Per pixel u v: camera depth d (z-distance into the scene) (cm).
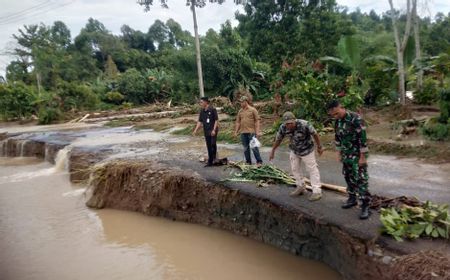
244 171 801
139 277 621
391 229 470
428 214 479
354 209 573
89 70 6700
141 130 1931
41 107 3231
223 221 745
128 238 775
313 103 1239
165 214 848
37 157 1686
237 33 4034
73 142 1599
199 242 722
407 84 1781
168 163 968
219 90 3391
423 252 420
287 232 616
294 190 688
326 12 3231
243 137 855
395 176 721
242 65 3331
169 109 3167
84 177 1156
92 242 768
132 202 916
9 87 3416
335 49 3008
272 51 3173
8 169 1495
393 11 1520
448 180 668
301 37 3159
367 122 1279
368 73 1661
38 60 5056
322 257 571
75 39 7494
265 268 602
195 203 800
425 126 1003
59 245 761
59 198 1065
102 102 3969
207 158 980
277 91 1535
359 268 482
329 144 1041
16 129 2527
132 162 992
